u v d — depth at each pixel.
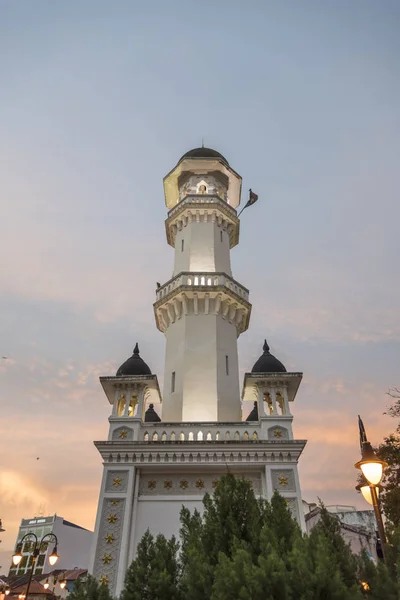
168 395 29.05
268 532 12.60
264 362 27.06
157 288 33.53
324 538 11.80
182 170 40.28
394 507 26.88
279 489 22.16
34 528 73.00
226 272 34.56
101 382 25.86
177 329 31.03
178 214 36.66
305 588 10.02
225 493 14.66
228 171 40.47
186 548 14.02
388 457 27.98
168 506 22.31
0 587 42.88
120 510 21.83
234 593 10.41
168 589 13.47
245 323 33.34
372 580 11.52
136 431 23.94
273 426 24.09
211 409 27.56
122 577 20.00
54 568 67.88
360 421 14.66
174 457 23.03
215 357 29.27
